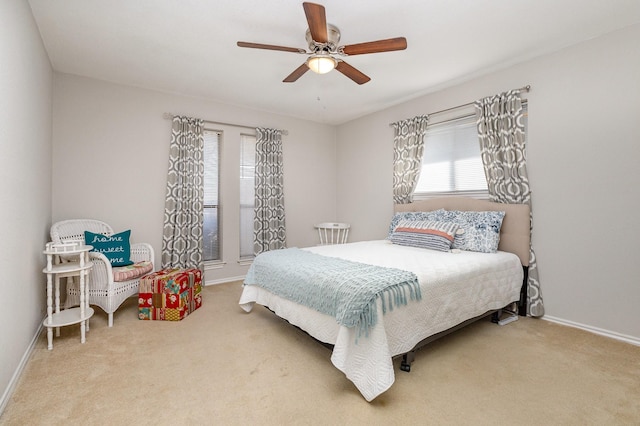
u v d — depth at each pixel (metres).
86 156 3.25
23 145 1.98
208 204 4.13
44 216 2.67
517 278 2.78
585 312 2.57
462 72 3.19
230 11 2.18
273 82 3.45
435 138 3.78
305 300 2.07
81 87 3.23
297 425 1.45
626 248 2.36
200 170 3.91
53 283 2.80
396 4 2.10
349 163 5.02
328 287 1.89
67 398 1.63
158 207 3.70
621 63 2.38
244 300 2.86
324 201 5.17
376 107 4.35
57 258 2.55
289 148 4.78
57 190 3.09
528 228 2.85
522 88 2.92
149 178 3.63
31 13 2.16
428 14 2.21
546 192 2.79
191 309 3.00
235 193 4.27
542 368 1.96
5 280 1.63
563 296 2.70
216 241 4.20
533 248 2.88
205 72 3.19
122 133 3.46
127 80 3.38
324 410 1.55
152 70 3.14
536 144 2.86
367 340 1.65
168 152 3.76
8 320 1.66
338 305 1.78
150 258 3.27
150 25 2.36
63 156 3.12
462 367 1.97
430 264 2.30
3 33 1.62
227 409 1.56
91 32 2.45
